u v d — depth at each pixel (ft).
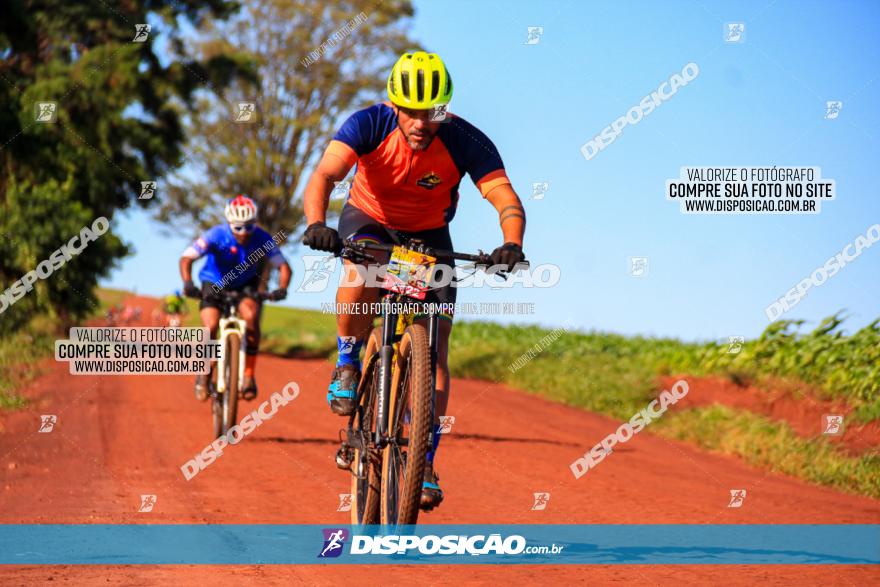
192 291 72.13
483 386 145.28
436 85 36.19
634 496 56.29
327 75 290.56
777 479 69.72
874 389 88.07
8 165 189.06
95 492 49.21
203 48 288.30
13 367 120.37
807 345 107.55
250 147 290.35
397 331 37.73
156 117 232.73
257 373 146.72
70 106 195.21
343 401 40.14
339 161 38.14
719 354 125.18
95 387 111.14
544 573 33.88
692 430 93.35
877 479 65.92
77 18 200.85
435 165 39.24
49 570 31.09
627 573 34.12
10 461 57.88
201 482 54.54
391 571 33.55
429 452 35.83
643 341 193.06
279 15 288.10
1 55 200.64
